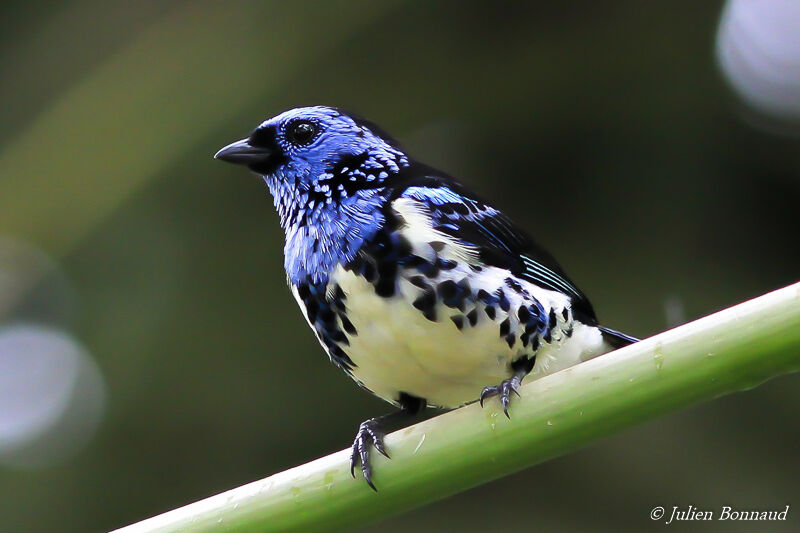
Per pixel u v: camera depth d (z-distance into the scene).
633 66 12.03
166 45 11.95
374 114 12.38
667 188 12.34
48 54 12.27
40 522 12.09
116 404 12.27
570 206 12.46
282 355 12.26
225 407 12.28
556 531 11.45
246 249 12.27
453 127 12.48
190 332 12.28
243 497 5.26
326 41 11.88
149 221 12.30
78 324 12.40
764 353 4.72
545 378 5.17
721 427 11.59
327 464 5.30
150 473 12.23
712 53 11.91
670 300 12.12
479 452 5.11
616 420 4.96
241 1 11.91
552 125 12.34
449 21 11.88
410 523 11.71
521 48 12.02
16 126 12.30
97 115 11.98
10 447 12.13
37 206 12.18
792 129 12.00
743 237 12.32
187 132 12.00
